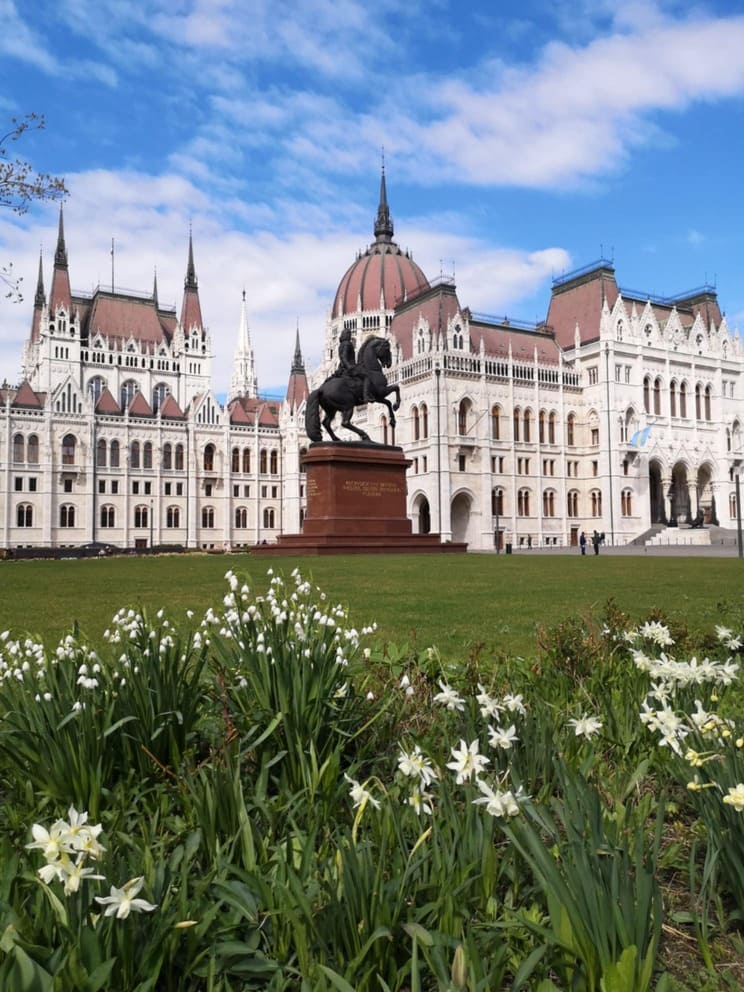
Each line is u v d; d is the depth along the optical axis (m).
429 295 108.75
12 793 6.06
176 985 3.77
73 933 3.45
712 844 4.54
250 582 8.86
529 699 7.95
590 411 107.56
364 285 130.50
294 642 7.02
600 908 3.50
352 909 3.76
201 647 8.64
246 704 6.58
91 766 5.51
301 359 139.25
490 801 4.42
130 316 146.25
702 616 16.16
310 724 6.11
